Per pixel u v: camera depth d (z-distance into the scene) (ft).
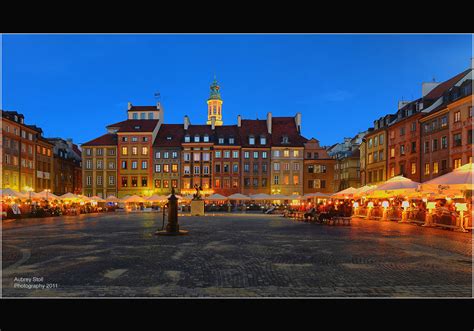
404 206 92.48
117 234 63.72
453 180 67.26
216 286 26.61
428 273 30.73
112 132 264.72
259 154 246.68
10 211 118.11
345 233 65.00
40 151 220.84
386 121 191.21
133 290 25.55
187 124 258.98
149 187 242.37
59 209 146.92
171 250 43.83
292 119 267.18
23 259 37.65
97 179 246.06
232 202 240.73
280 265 34.17
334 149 324.19
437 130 144.77
